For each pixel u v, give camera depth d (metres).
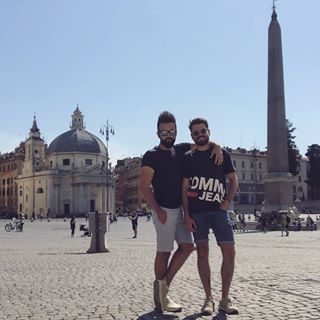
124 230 49.25
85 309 7.56
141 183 7.30
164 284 7.22
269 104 42.66
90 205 123.38
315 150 117.94
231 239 7.14
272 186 42.78
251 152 133.75
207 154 7.27
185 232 7.39
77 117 136.50
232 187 7.34
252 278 10.44
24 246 25.42
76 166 128.25
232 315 6.84
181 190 7.34
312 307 7.27
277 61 42.00
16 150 160.25
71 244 27.36
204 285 7.14
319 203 102.38
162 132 7.36
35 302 8.24
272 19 42.03
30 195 132.50
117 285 10.00
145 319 6.74
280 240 27.31
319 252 17.83
